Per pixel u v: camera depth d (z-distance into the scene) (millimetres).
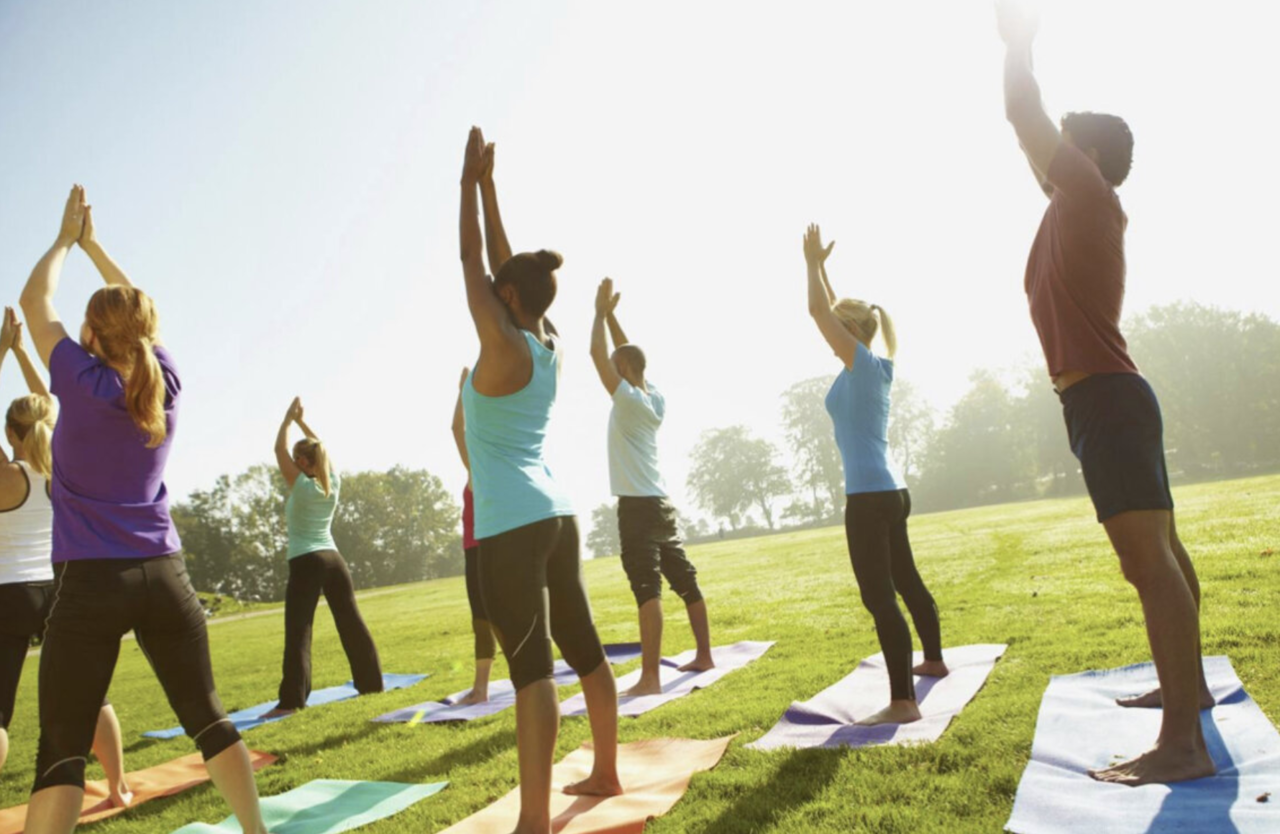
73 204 3395
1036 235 3449
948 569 12344
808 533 44250
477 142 3123
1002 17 3213
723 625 9359
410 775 4305
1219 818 2504
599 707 3498
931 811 2910
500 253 3787
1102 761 3188
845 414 4469
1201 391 71125
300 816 3771
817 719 4297
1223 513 14172
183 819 4020
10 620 4230
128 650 19469
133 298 3127
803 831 2848
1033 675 4695
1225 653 4441
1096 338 3156
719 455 118688
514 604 3055
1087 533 15438
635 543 5938
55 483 2975
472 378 3240
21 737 7980
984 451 86250
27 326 3123
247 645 17656
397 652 11234
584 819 3176
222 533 92000
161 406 3070
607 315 6109
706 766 3727
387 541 101312
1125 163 3414
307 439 7176
